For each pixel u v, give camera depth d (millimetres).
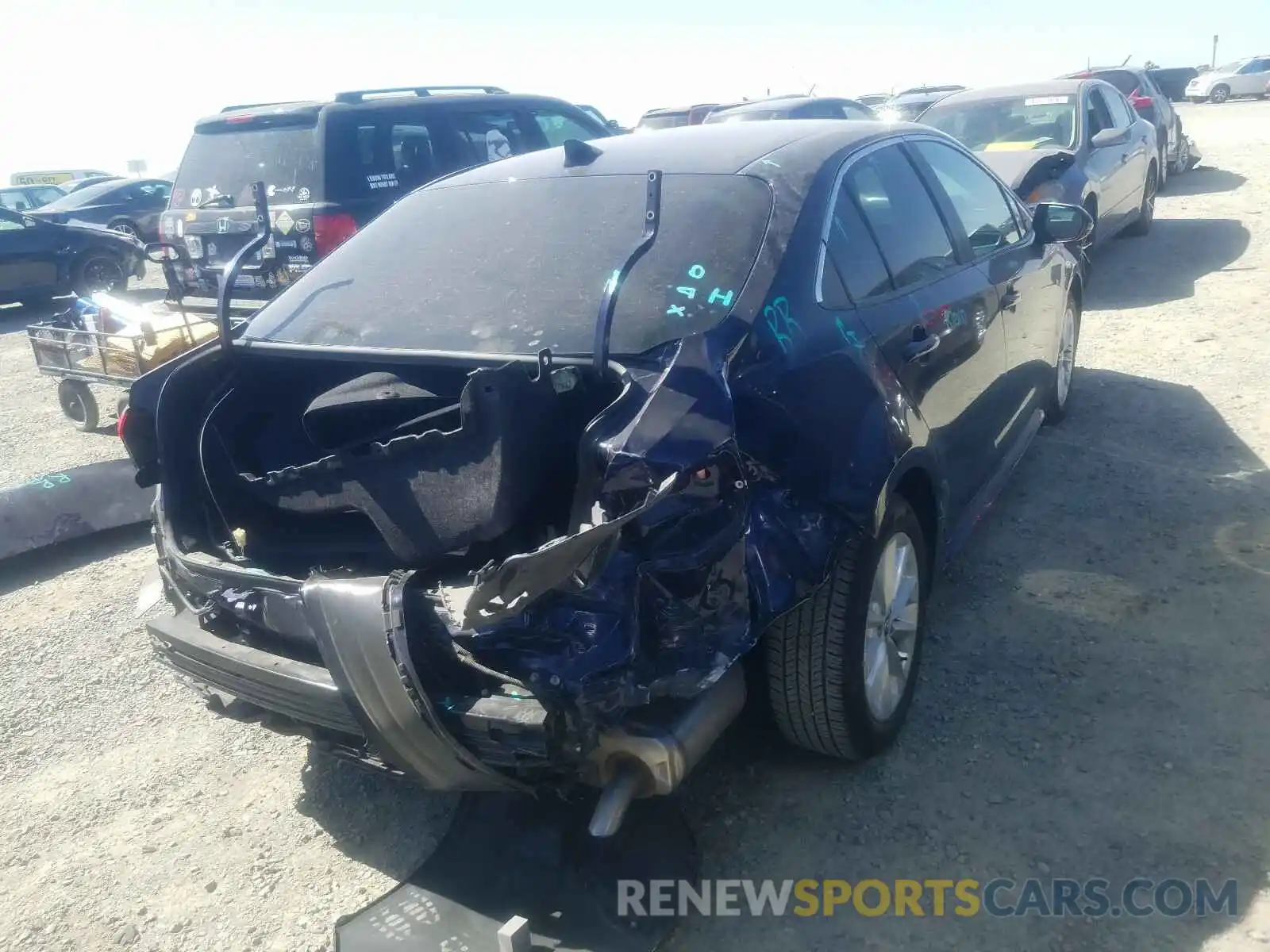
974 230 4184
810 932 2578
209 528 3080
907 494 3283
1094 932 2492
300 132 7441
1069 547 4371
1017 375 4418
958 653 3682
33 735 3842
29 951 2797
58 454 7395
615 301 2547
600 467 2318
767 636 2871
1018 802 2938
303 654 2611
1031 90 9406
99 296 7688
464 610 2242
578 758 2254
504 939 2479
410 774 2434
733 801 3051
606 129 9570
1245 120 24203
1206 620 3730
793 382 2662
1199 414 5711
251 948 2732
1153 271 9172
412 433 2861
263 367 3268
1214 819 2797
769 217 2959
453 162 8023
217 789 3436
